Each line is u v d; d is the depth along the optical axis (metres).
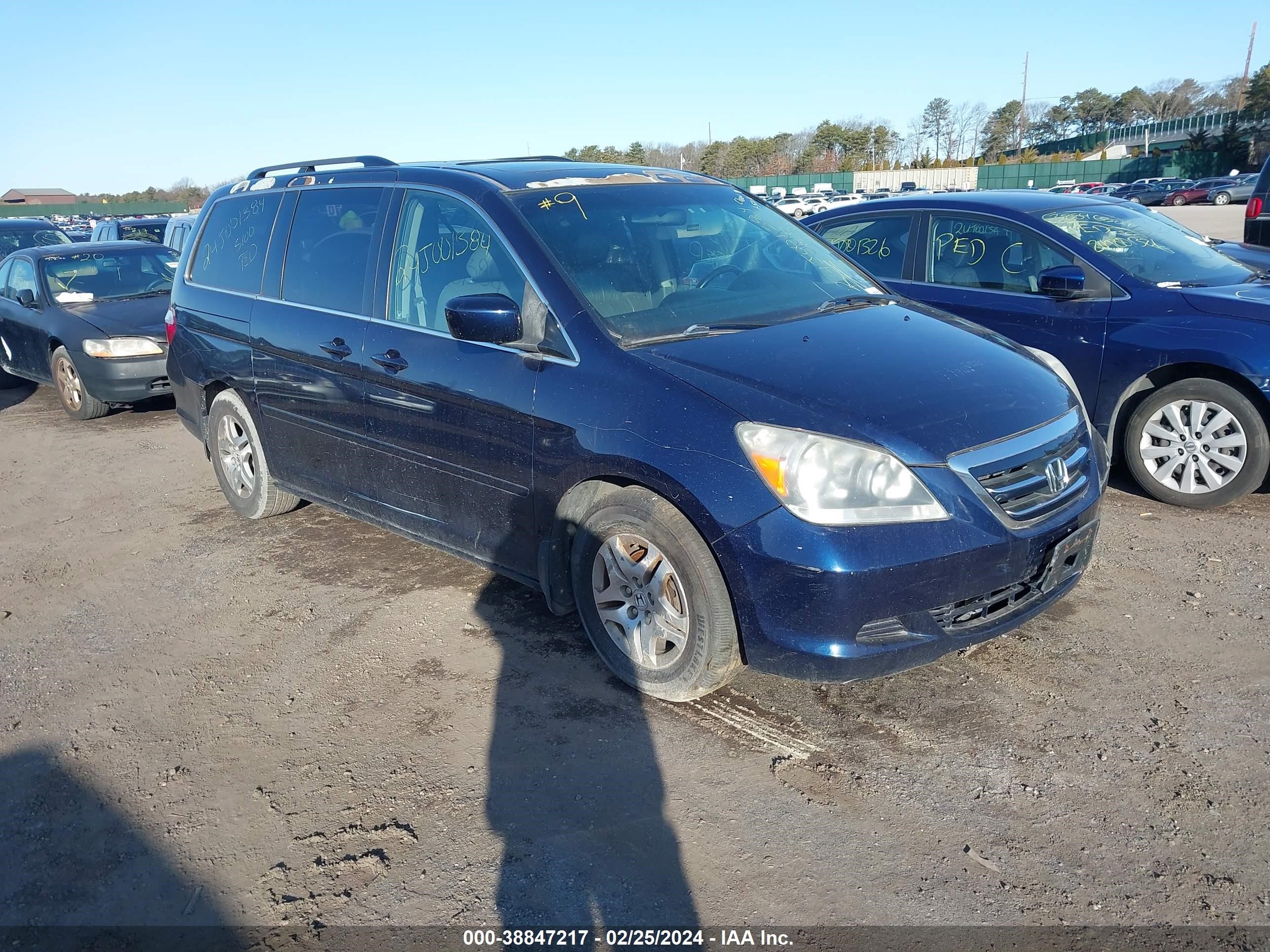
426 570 4.67
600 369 3.30
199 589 4.61
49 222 17.14
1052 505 3.15
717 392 3.05
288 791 2.99
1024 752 3.01
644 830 2.74
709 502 2.94
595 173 4.25
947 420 3.00
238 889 2.59
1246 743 3.00
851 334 3.53
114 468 6.96
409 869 2.62
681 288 3.74
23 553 5.26
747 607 2.94
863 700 3.35
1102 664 3.51
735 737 3.16
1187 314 4.87
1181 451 4.99
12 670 3.89
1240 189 42.78
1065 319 5.26
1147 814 2.70
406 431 4.02
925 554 2.83
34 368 9.45
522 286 3.61
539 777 3.00
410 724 3.33
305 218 4.72
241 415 5.16
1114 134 86.44
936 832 2.67
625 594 3.36
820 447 2.84
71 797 3.03
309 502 5.54
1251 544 4.52
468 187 3.94
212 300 5.22
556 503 3.46
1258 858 2.51
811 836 2.68
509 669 3.67
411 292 4.05
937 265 5.93
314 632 4.07
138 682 3.73
